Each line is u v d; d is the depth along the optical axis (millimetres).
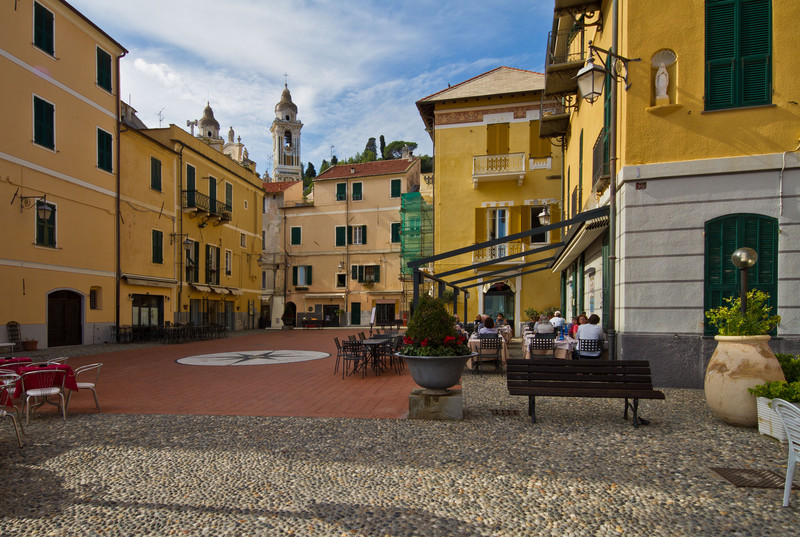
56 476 4648
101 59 20984
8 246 16391
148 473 4691
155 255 24719
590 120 12953
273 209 43094
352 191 41375
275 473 4648
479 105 22562
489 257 22156
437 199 22750
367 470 4688
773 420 5473
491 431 5934
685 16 8680
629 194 8844
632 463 4777
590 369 6219
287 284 42344
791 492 4055
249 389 9344
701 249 8477
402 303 39531
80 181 19594
